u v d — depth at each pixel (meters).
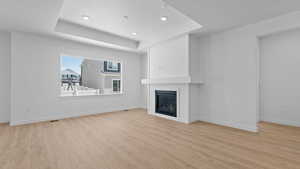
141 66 6.31
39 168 1.71
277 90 3.72
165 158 1.97
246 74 3.15
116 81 9.22
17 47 3.51
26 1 2.21
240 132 3.03
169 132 3.04
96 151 2.16
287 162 1.85
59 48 4.11
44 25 3.15
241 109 3.23
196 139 2.65
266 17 2.77
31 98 3.69
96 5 2.72
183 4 2.30
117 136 2.80
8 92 3.65
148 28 3.91
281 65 3.66
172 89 4.17
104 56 5.09
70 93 5.04
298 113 3.41
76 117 4.40
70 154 2.05
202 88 4.00
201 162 1.86
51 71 4.00
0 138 2.62
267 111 3.88
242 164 1.81
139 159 1.94
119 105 5.61
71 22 3.60
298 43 3.42
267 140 2.59
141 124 3.66
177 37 3.97
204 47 3.94
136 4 2.68
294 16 2.53
